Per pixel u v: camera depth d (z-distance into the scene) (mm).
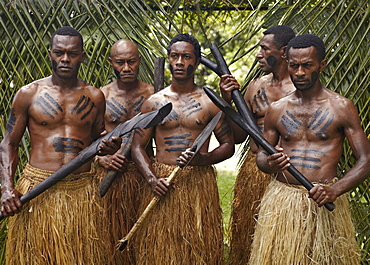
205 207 3512
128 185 3734
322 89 3133
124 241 3412
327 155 3078
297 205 3055
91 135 3428
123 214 3748
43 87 3262
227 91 3596
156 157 3568
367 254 3939
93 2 4164
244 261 3990
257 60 4242
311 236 3043
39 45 4125
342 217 3098
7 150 3234
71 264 3191
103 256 3416
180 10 4621
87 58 4164
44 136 3244
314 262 3004
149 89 3881
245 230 3961
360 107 3943
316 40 3043
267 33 3898
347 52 3965
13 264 3252
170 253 3447
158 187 3387
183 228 3447
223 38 10023
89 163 3369
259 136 3045
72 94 3275
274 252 3072
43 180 3184
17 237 3225
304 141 3119
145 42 4105
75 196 3252
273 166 2977
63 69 3168
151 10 4273
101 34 4168
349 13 4020
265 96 3928
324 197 2895
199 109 3504
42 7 4172
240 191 4031
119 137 3070
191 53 3457
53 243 3182
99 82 4168
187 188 3479
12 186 3156
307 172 3078
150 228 3492
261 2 4117
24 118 3258
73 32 3207
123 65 3721
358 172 3006
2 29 4121
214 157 3508
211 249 3531
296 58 3029
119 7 4230
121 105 3822
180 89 3545
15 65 4098
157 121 2965
